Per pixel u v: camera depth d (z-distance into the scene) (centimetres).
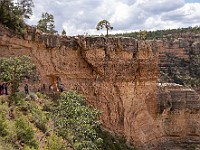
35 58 4425
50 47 4588
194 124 7012
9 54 4100
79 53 4900
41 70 4484
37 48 4469
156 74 6069
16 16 4234
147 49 5738
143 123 5809
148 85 5878
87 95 4922
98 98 5006
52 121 3453
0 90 3538
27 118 3247
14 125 2862
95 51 4944
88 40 4906
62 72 4712
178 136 6781
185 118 6975
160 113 6353
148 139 5881
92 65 4941
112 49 5131
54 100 4344
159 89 6575
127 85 5384
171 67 13550
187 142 6812
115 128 5156
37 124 3241
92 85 4966
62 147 2959
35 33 4428
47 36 4562
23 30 4269
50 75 4603
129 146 5228
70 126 2886
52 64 4622
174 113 6788
